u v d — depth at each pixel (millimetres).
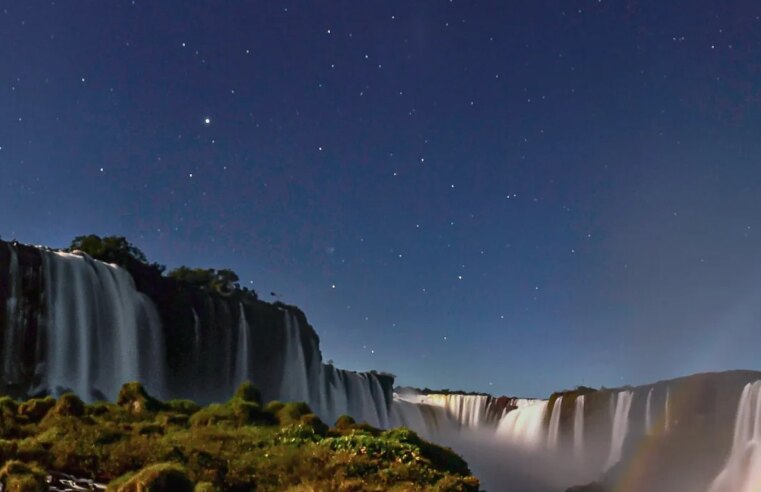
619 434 60969
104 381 37594
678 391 56875
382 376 69875
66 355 35156
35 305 34000
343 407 61938
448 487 15672
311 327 59656
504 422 73188
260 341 52344
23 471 13734
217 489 14242
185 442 17062
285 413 20484
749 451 47469
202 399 46250
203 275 57062
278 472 15914
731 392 53406
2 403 19438
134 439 16828
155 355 42625
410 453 17375
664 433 56438
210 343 47375
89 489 14336
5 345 32469
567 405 67125
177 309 45062
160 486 12859
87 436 16625
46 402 19625
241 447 17344
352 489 15227
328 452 16844
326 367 61344
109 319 38438
